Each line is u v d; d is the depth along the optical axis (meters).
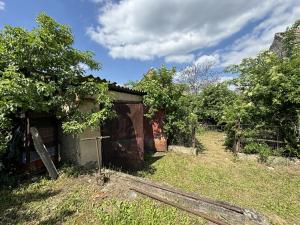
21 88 3.84
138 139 6.91
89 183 4.48
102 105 5.82
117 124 6.16
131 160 6.58
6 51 4.18
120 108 6.24
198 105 16.23
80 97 5.23
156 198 3.89
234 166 7.14
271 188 5.40
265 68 8.24
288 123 7.62
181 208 3.59
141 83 9.45
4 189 4.14
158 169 6.67
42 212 3.44
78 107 5.32
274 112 7.83
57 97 4.76
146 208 3.62
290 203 4.61
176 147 9.20
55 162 5.47
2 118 3.86
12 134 4.78
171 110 9.27
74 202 3.74
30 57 4.39
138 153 6.87
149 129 9.47
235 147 8.65
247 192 5.12
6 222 3.15
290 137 7.54
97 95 5.22
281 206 4.46
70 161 5.55
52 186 4.35
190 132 9.19
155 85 8.84
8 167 4.67
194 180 5.78
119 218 3.31
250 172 6.57
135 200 3.89
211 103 17.03
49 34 4.54
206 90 17.88
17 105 3.96
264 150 7.58
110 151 5.93
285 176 6.26
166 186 4.07
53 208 3.55
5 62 4.26
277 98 7.38
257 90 7.80
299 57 7.60
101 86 5.03
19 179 4.54
